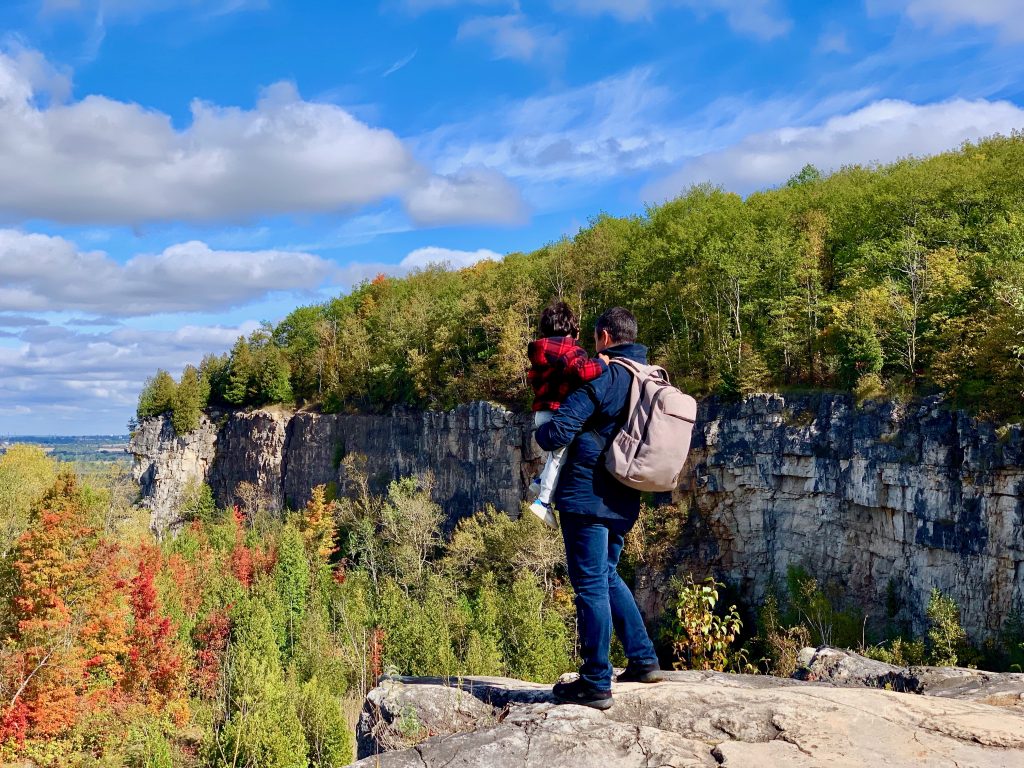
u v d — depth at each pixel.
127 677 47.34
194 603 71.56
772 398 64.69
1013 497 45.84
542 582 71.94
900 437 53.88
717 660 10.59
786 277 74.94
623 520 5.28
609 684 5.17
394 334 118.44
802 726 4.74
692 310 80.75
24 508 74.25
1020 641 43.81
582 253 99.06
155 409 145.12
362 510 103.44
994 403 48.50
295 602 73.88
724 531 67.19
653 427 5.03
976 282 60.34
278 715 32.66
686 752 4.48
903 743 4.52
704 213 96.56
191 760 37.81
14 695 39.06
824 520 59.75
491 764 4.45
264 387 135.50
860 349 59.56
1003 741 4.54
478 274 141.50
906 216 78.88
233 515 115.00
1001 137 97.25
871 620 55.47
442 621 52.78
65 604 43.12
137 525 94.69
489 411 91.88
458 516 95.94
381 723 5.75
